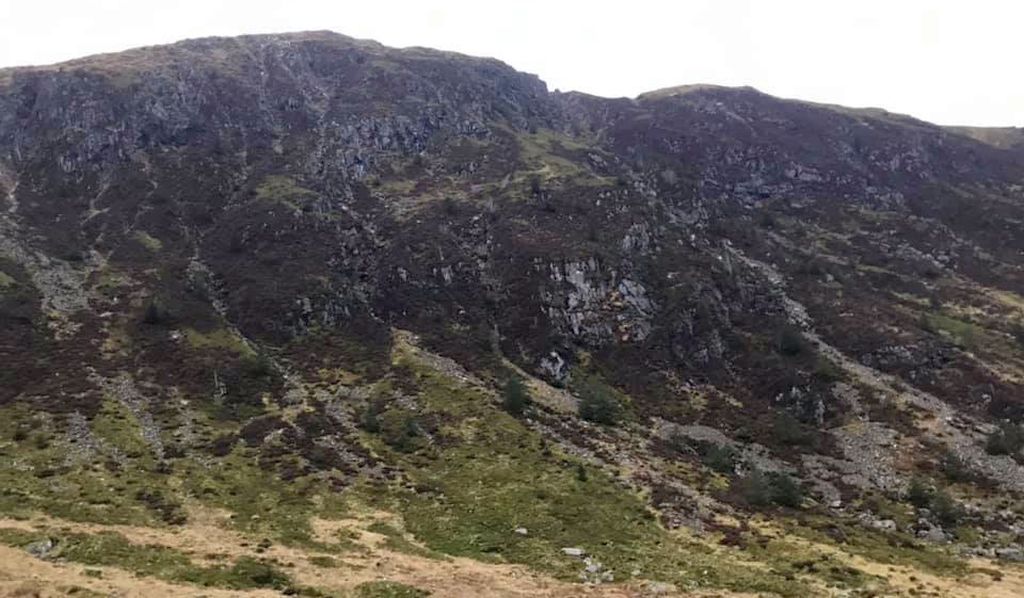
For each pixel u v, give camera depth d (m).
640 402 125.81
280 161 196.50
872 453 110.44
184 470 83.25
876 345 146.38
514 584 60.38
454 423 102.56
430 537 71.81
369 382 116.25
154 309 126.75
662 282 156.62
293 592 54.28
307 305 138.38
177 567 56.62
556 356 133.25
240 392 108.62
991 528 88.31
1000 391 129.12
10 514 65.19
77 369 108.06
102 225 164.75
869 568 70.81
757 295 166.62
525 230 165.75
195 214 170.75
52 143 191.75
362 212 179.50
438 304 147.88
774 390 131.25
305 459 89.88
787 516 87.19
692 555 70.69
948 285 187.75
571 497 82.56
